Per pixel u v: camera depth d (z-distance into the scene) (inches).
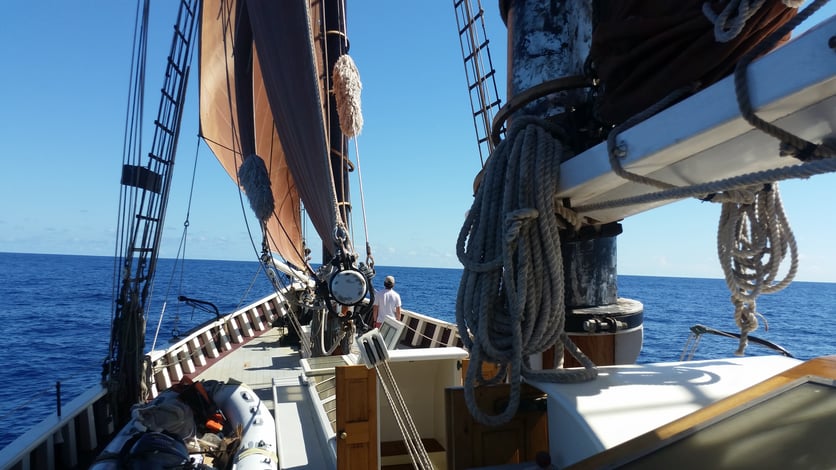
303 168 172.4
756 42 51.4
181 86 279.4
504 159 81.7
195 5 289.4
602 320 90.9
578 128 83.3
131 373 222.7
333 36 231.8
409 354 151.2
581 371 78.2
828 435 40.3
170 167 270.8
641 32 60.9
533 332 75.9
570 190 72.9
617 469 44.9
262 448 155.2
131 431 167.8
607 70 67.2
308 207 178.4
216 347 332.5
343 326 160.9
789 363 84.6
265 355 320.5
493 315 79.1
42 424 169.2
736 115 43.9
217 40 339.6
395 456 154.9
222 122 362.0
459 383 151.4
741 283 75.4
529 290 75.1
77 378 620.1
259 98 296.7
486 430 81.4
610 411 66.7
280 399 187.0
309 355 263.0
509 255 73.2
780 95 39.5
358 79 201.5
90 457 190.2
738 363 85.1
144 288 243.8
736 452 41.9
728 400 50.2
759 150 53.2
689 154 54.2
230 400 192.9
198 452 159.8
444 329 319.6
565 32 87.8
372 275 156.9
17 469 148.3
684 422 49.1
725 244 75.6
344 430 116.1
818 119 42.4
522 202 74.5
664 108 57.0
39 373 645.9
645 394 71.6
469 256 81.8
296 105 166.6
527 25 89.8
